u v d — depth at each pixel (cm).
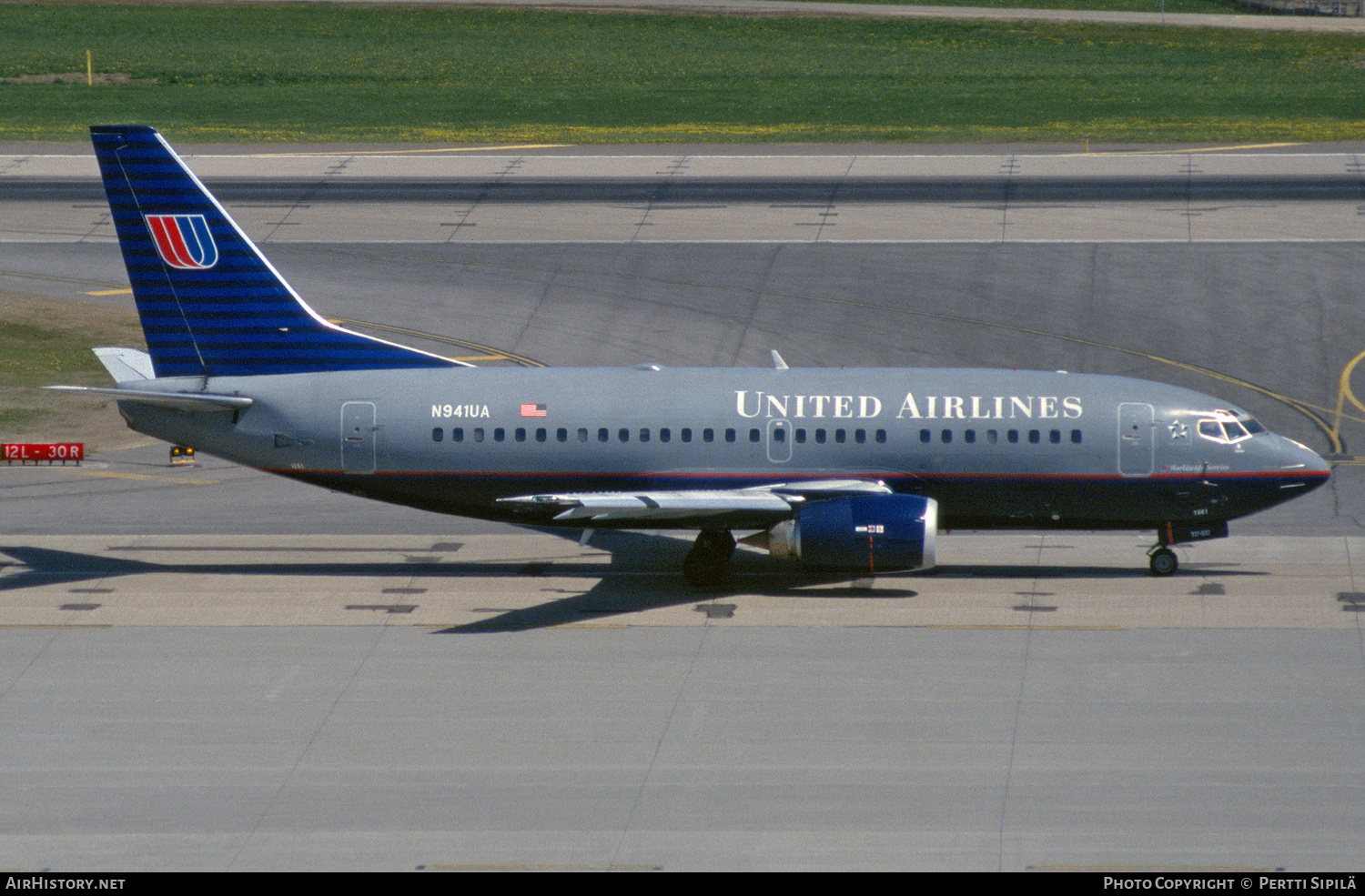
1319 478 17688
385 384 18025
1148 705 14400
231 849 11844
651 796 12700
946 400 17738
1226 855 11594
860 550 16938
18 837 12044
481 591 17850
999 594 17625
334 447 17925
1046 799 12581
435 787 12900
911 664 15488
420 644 16138
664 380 18088
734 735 13862
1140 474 17600
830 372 18188
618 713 14350
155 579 18262
